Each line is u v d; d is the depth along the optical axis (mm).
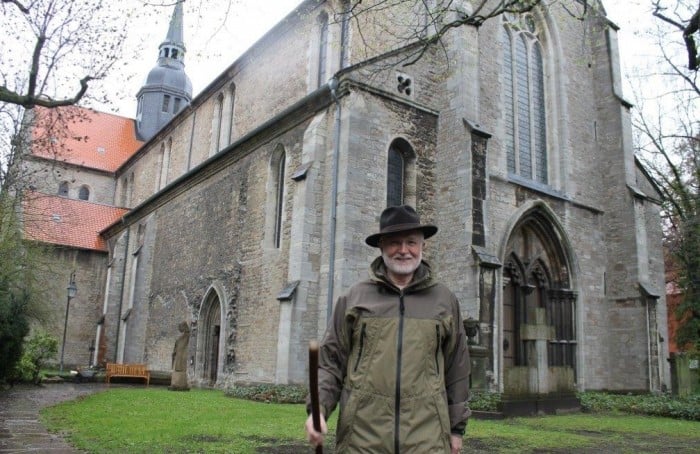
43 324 25141
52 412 12102
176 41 50562
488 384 16484
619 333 22109
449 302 3793
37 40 12109
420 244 3805
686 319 28281
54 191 40594
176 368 19453
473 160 17938
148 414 11797
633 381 21438
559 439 10336
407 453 3340
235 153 22141
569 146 22797
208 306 22469
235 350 19719
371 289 3775
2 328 16672
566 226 21766
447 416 3533
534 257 21047
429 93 19078
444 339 3748
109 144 46281
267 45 25172
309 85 21781
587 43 24672
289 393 15078
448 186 18266
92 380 23625
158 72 49188
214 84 28578
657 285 23938
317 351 3102
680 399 17266
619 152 23438
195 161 30172
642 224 22672
